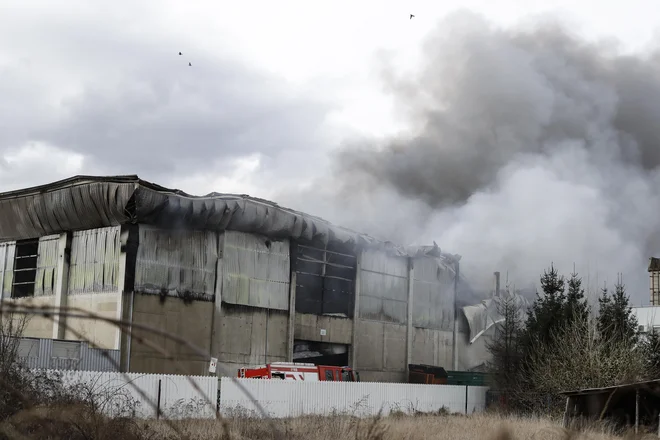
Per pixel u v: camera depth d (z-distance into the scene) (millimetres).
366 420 23203
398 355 55188
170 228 41844
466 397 43750
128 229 40156
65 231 43250
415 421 27109
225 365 43188
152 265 40844
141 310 40031
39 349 31938
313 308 50469
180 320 41531
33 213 44062
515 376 41656
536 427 24938
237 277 44688
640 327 42156
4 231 46219
